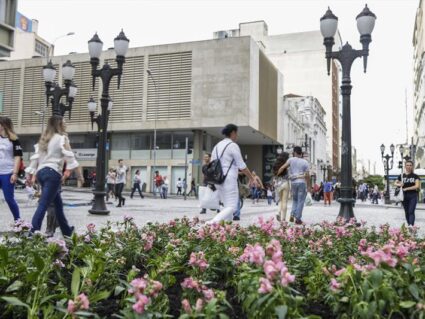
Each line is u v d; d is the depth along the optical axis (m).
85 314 1.94
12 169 6.97
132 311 2.02
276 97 52.34
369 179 99.94
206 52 41.97
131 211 14.60
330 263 3.47
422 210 24.55
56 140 5.92
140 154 44.53
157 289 2.11
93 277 2.56
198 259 2.96
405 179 9.53
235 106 40.78
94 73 12.72
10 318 2.47
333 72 95.00
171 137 43.75
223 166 6.63
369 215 17.12
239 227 4.99
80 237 3.80
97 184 12.18
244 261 2.74
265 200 38.25
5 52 19.81
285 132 56.59
